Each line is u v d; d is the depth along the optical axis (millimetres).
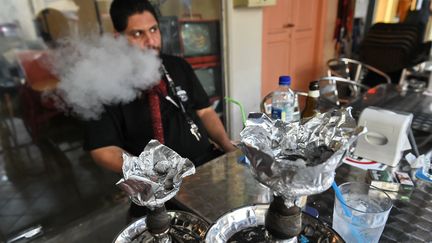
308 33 2988
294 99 1115
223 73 2191
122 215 1599
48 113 1587
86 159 1764
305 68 3129
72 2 1517
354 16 3525
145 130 1162
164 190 441
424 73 1804
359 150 910
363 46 2730
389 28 2594
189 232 519
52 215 1604
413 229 628
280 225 403
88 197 1709
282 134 475
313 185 367
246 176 845
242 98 2414
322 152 436
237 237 482
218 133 1376
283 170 359
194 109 1387
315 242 463
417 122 1170
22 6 1401
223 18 2041
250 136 423
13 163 1589
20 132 1556
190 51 2012
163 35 1827
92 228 1535
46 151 1650
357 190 647
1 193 1608
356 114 1272
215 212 693
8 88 1463
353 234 571
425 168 841
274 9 2467
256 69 2463
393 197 736
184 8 1897
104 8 1618
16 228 1527
